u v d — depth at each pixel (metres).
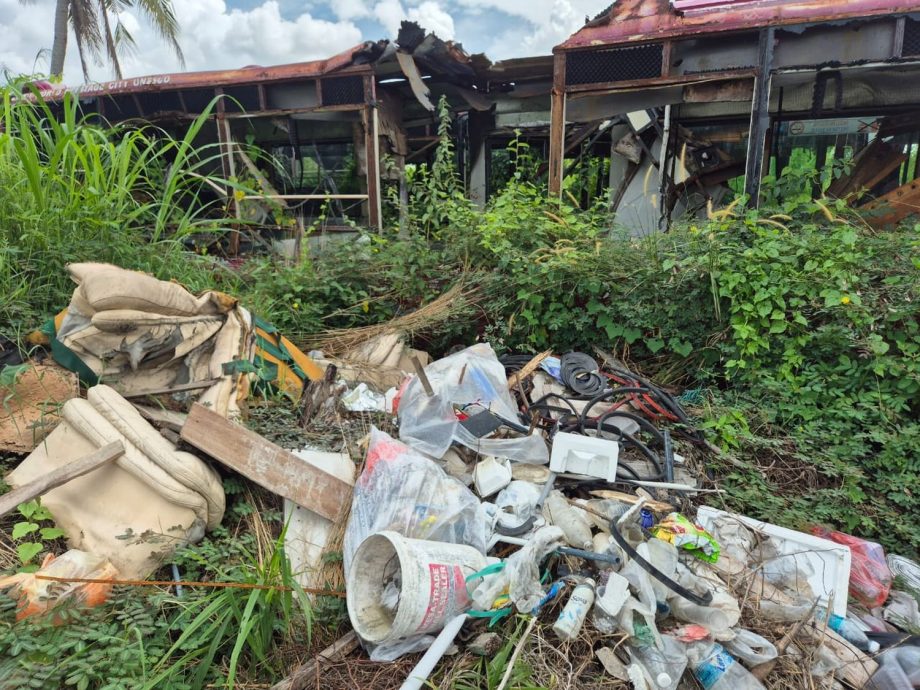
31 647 1.71
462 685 1.85
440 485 2.42
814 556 2.38
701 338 3.85
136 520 2.19
